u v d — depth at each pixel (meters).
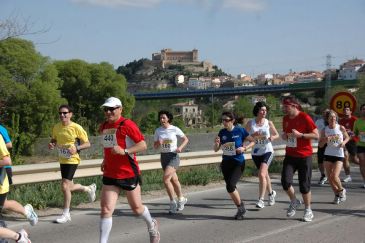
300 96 123.88
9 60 44.59
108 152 6.07
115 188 6.07
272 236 7.31
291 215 8.54
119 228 7.87
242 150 8.24
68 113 8.30
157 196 10.88
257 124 9.58
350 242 6.96
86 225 8.06
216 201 10.36
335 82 101.94
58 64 56.75
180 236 7.34
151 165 12.78
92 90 57.19
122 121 6.07
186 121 110.56
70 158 8.34
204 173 13.41
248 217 8.71
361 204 9.99
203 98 129.12
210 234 7.46
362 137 12.05
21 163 17.47
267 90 111.69
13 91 42.50
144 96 116.50
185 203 10.09
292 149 8.17
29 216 7.55
